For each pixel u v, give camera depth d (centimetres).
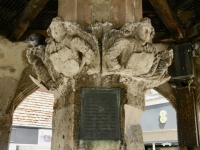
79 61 236
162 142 997
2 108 440
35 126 757
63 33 232
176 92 485
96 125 238
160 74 256
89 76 247
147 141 1040
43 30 472
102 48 239
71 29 233
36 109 776
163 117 1011
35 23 454
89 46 232
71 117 238
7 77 450
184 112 472
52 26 231
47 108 794
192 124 461
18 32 442
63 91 258
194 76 460
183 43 469
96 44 238
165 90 491
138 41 235
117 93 247
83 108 240
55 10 419
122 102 246
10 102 446
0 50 453
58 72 251
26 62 463
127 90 251
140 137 258
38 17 438
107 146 234
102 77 248
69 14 265
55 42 235
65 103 251
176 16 421
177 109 482
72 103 241
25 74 459
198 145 450
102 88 246
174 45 474
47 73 267
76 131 234
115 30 241
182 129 469
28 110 763
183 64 461
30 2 366
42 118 775
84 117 238
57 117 262
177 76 462
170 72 469
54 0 395
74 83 244
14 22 436
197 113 468
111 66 237
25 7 386
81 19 261
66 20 252
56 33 232
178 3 405
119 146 236
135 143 248
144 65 238
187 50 462
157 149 1022
